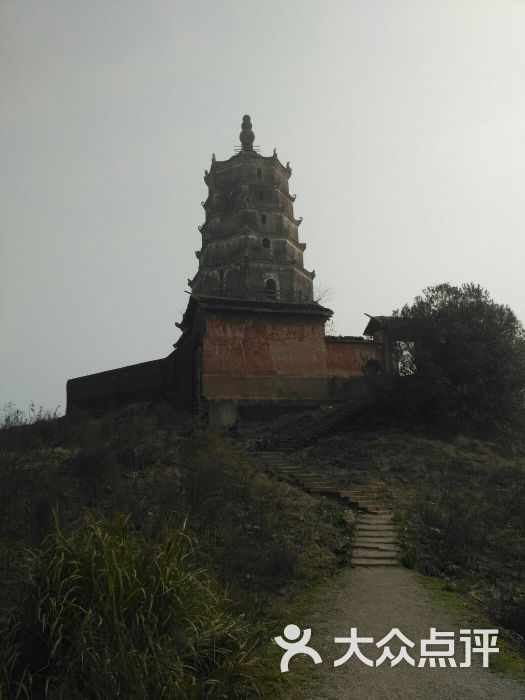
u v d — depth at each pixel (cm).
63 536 628
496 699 553
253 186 4091
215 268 3928
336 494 1388
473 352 2145
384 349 2744
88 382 3069
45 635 536
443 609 797
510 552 1084
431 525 1188
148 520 1027
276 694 563
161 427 1980
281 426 2175
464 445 1911
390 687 577
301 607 808
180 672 518
